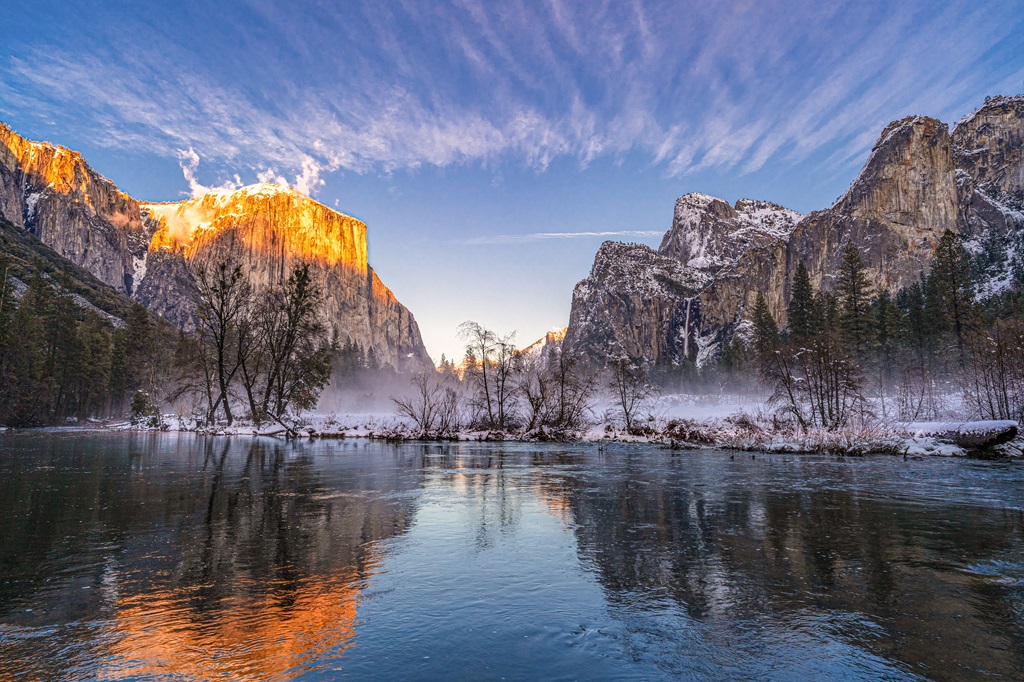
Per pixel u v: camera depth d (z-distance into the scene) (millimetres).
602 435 36969
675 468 19203
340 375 123750
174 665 4047
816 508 11234
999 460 22094
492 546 7930
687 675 3982
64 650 4293
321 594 5770
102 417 75875
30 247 151875
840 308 91312
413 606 5430
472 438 36969
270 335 46094
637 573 6648
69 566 6742
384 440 35906
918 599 5770
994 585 6242
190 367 54719
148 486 13859
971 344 48938
